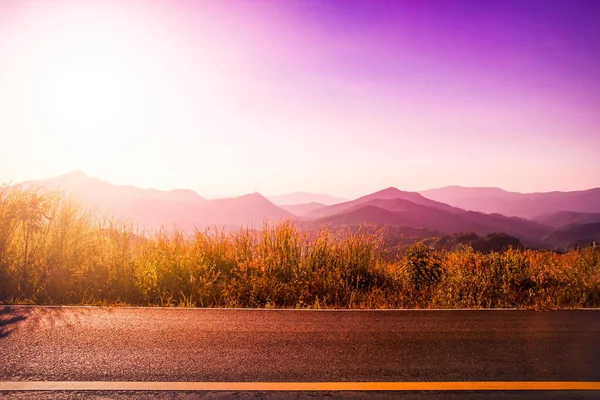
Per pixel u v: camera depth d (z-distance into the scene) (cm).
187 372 396
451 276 879
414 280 866
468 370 412
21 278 716
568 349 477
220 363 419
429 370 411
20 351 439
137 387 362
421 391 365
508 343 496
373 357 444
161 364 413
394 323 577
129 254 898
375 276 898
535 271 910
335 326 557
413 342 495
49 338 482
